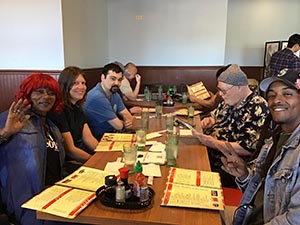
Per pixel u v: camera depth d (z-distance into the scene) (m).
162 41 5.89
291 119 1.37
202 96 3.90
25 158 1.63
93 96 2.84
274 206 1.29
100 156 1.84
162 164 1.71
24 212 1.58
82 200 1.27
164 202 1.27
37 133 1.70
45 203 1.25
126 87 4.08
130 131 2.59
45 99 1.78
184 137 2.28
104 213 1.19
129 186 1.31
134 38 5.94
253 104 2.23
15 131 1.60
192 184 1.45
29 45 4.05
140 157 1.80
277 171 1.29
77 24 4.43
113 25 5.93
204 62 5.88
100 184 1.43
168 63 5.95
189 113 3.08
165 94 4.43
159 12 5.80
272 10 6.88
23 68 4.12
